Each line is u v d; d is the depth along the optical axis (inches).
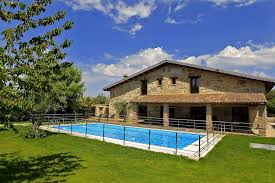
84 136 831.7
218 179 402.3
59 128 1022.4
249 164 492.1
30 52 347.6
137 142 748.6
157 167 467.8
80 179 396.2
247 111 1063.0
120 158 535.5
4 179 391.2
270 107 1747.0
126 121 1328.7
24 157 545.6
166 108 1101.7
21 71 319.6
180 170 450.0
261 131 876.0
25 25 348.5
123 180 392.8
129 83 1369.3
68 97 1505.9
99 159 526.6
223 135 868.6
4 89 287.3
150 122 1197.7
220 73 1083.9
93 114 1653.5
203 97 1050.1
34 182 379.6
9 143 722.8
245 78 1030.4
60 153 585.6
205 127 1051.3
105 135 932.6
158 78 1267.2
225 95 1030.4
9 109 305.9
